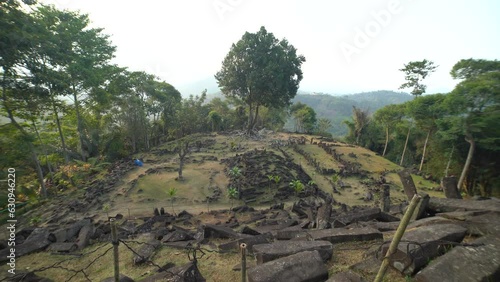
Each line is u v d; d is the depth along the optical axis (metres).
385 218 10.70
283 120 83.31
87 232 11.79
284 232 8.21
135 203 23.56
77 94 34.56
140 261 8.39
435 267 4.27
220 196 25.81
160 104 52.22
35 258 9.79
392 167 38.38
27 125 28.91
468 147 26.72
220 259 7.60
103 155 40.88
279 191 26.44
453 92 23.81
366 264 5.40
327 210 10.55
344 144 50.91
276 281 4.78
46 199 25.28
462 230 5.59
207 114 67.00
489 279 3.98
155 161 36.72
